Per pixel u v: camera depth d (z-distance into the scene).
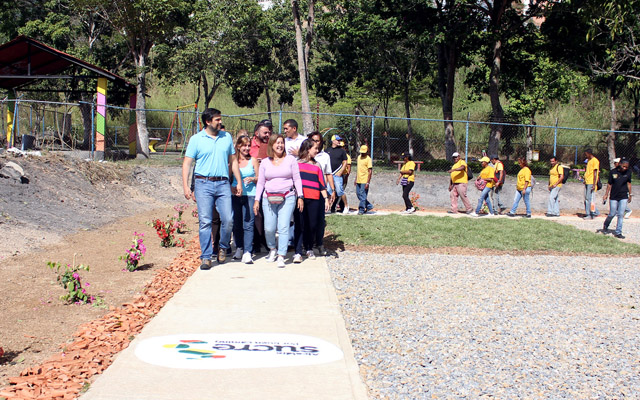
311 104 41.41
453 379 4.54
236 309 6.04
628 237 13.65
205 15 35.22
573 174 27.56
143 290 6.81
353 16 31.73
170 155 31.02
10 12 38.88
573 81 35.66
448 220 14.14
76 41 40.94
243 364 4.53
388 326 5.88
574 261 10.14
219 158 7.84
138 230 11.24
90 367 4.38
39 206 11.05
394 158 23.98
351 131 30.81
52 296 6.32
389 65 35.12
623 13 19.73
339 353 4.86
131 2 29.69
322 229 9.26
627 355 5.34
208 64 35.78
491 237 11.95
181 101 49.03
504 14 28.59
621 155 37.91
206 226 7.89
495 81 28.31
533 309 6.85
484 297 7.31
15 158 13.05
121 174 16.80
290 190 8.23
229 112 48.06
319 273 7.88
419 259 9.70
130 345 4.88
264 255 9.15
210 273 7.70
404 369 4.71
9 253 8.01
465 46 30.92
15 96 25.95
